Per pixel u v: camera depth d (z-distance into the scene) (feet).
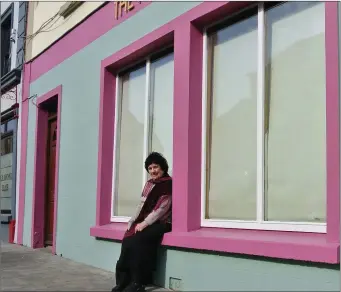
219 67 17.29
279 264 13.12
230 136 16.52
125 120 22.29
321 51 14.07
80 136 24.32
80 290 16.65
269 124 15.24
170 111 19.33
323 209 13.41
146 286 17.11
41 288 17.08
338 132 12.50
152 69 20.62
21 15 34.30
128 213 21.36
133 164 21.36
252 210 15.42
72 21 26.32
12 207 33.12
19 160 32.71
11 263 22.95
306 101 14.28
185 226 16.52
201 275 15.37
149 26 19.72
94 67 23.57
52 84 28.25
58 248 25.70
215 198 16.74
